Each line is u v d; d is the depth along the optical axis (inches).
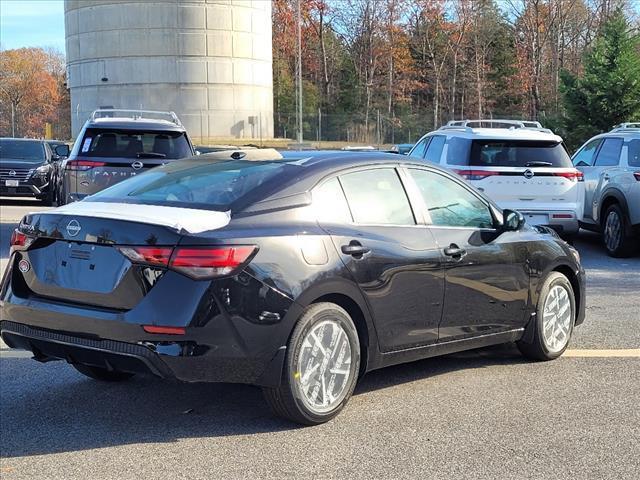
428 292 201.9
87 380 225.9
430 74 2600.9
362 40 2748.5
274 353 169.2
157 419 191.6
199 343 160.9
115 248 167.3
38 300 179.3
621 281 381.4
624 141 464.4
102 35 1889.8
